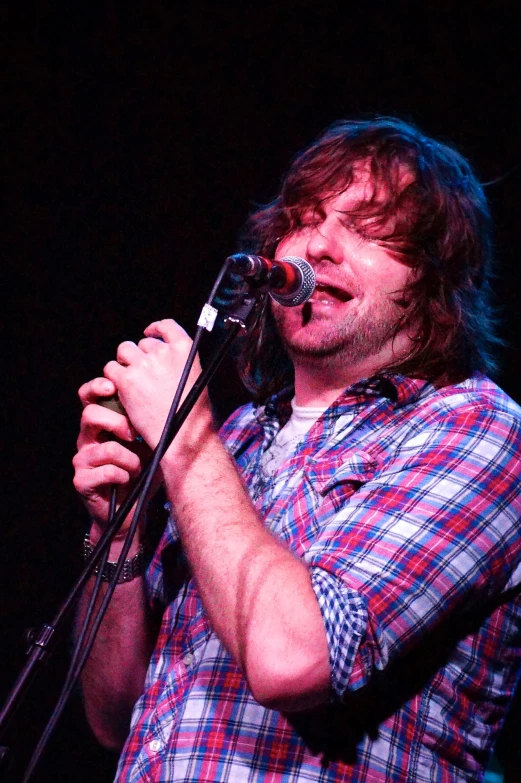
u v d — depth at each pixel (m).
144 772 3.51
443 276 4.11
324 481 3.72
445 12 6.92
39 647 2.79
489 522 3.35
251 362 4.82
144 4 7.77
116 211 7.75
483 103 6.74
